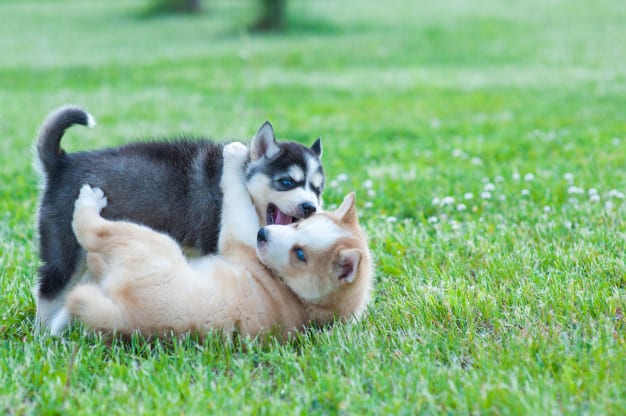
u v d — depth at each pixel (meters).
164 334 4.59
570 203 7.82
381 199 8.28
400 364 4.45
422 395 4.03
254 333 4.82
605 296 5.30
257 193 6.10
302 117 14.02
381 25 30.31
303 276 5.08
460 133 12.48
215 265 5.02
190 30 30.91
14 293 5.73
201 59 22.19
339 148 11.29
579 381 4.09
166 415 3.87
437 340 4.78
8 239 7.16
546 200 7.95
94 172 5.51
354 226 5.51
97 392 4.18
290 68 21.00
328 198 8.40
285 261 5.06
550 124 12.88
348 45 25.16
